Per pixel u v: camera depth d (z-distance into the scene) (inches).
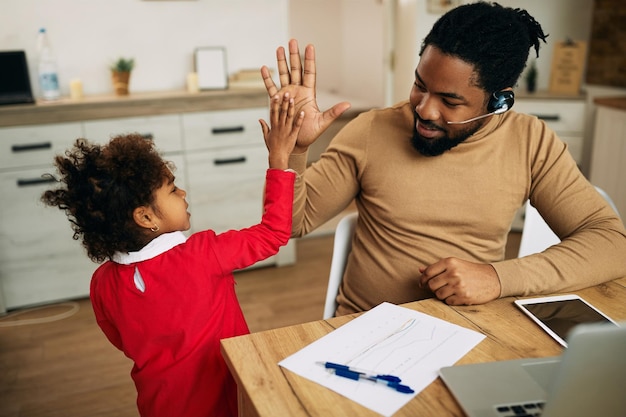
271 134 42.8
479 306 41.4
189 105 111.1
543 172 50.2
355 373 32.4
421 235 50.6
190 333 41.4
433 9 149.6
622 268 45.1
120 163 40.1
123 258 41.6
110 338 46.4
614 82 138.5
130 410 78.8
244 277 122.1
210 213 118.6
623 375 24.4
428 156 49.7
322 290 115.1
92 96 114.7
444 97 44.9
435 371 33.2
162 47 120.3
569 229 49.2
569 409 25.2
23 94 104.3
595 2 141.9
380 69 216.7
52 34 112.0
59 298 111.7
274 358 34.5
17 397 82.1
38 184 104.5
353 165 52.6
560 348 35.6
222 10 122.3
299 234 52.6
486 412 28.9
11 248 106.0
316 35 250.7
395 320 39.2
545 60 149.4
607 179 124.0
